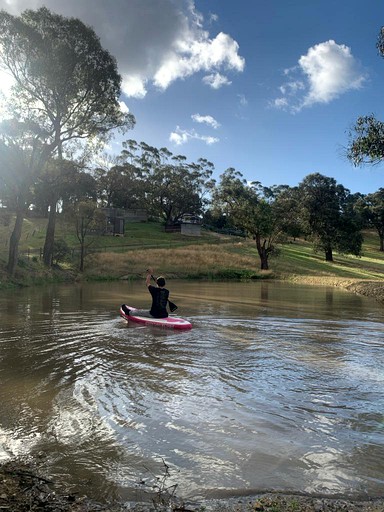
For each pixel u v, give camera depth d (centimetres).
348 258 6944
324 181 6328
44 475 383
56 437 461
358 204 9138
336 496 355
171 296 2256
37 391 611
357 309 1731
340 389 642
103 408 548
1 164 2531
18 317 1324
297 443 454
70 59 2522
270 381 680
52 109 2794
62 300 1850
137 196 9644
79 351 866
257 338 1052
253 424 504
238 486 368
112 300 1891
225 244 6781
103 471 390
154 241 6444
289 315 1501
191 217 9269
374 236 10862
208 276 4338
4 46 2480
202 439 460
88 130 2972
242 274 4472
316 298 2264
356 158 1816
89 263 4012
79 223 3875
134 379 677
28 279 2688
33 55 2520
